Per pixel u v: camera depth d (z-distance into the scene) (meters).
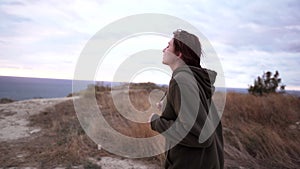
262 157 3.69
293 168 3.40
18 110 6.88
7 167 3.16
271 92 8.68
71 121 5.30
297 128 4.97
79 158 3.40
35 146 4.05
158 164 3.28
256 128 4.59
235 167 3.34
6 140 4.46
